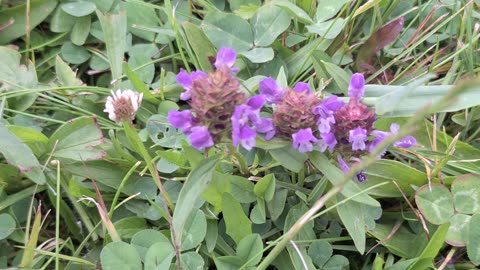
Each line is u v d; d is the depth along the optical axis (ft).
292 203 1.08
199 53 1.16
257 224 1.06
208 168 0.91
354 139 0.91
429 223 1.06
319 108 0.91
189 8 1.27
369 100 0.98
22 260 0.97
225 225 1.05
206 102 0.85
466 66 1.21
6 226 1.04
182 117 0.87
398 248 1.05
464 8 1.22
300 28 1.26
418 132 1.14
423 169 1.13
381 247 1.07
